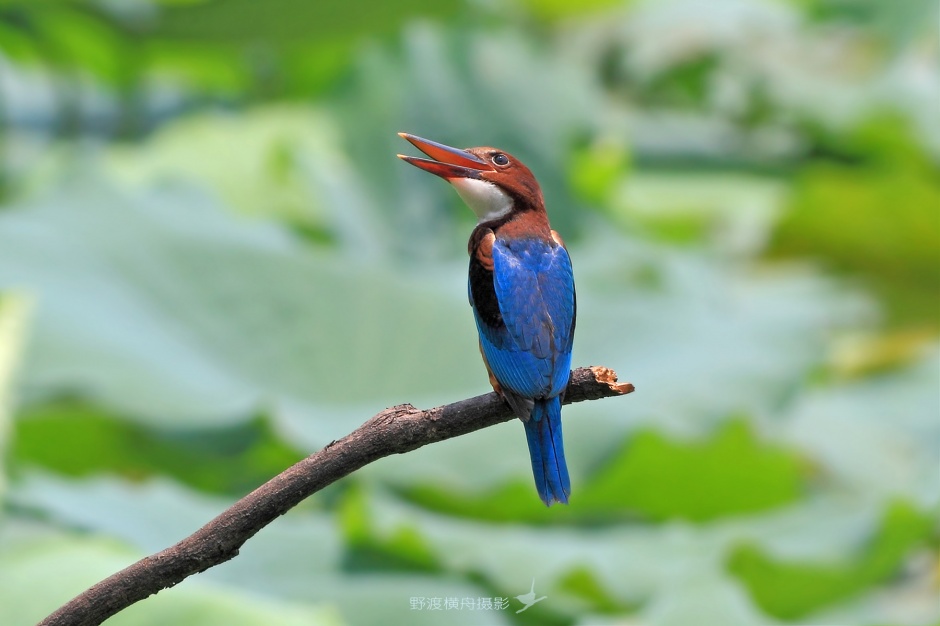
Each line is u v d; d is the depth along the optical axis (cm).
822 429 1488
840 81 2481
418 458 1158
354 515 1020
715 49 2514
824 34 2603
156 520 1037
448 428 566
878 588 1169
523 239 754
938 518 1140
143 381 1179
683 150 2306
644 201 2102
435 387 1289
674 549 1088
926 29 2505
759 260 2073
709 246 2070
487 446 1172
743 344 1406
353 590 971
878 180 1955
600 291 1490
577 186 1798
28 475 1044
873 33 2573
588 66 2506
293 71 2220
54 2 1781
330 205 1672
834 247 2069
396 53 1870
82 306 1248
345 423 1200
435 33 1914
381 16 1795
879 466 1440
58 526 967
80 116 2003
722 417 1266
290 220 1650
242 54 2017
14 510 972
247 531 528
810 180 2005
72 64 2002
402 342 1330
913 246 2033
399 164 1756
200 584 841
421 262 1641
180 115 2077
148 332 1266
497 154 812
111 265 1326
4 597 830
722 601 961
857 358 1792
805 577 1093
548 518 1172
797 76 2453
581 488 1158
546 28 2548
